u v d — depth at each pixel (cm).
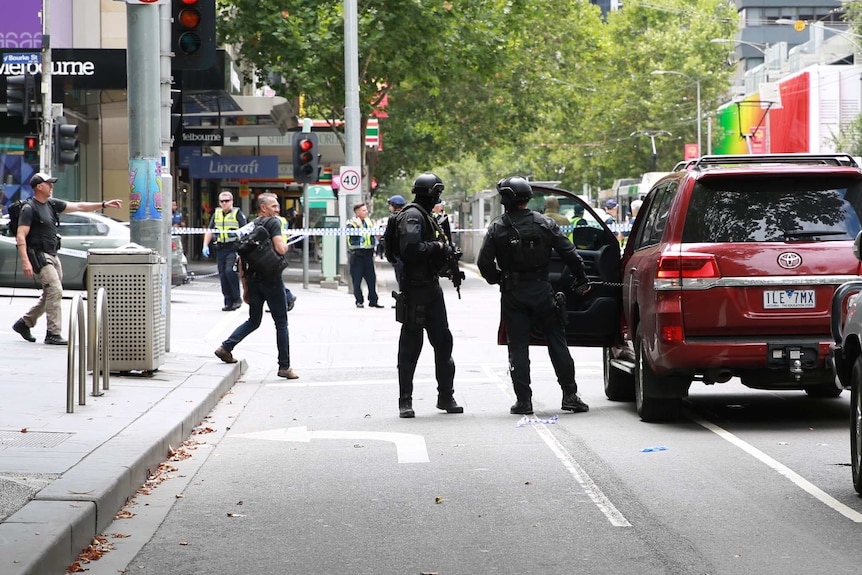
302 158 4997
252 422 1800
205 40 2420
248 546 1060
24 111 4034
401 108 8612
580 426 1705
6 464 1259
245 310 3775
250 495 1275
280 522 1150
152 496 1273
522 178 1823
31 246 2453
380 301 4441
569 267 1820
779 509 1172
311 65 6322
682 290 1597
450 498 1245
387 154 9475
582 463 1422
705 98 14550
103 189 6238
